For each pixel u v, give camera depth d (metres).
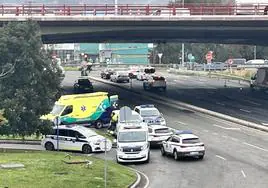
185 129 50.88
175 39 88.19
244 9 67.06
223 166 35.31
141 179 31.72
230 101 72.38
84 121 52.91
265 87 83.62
